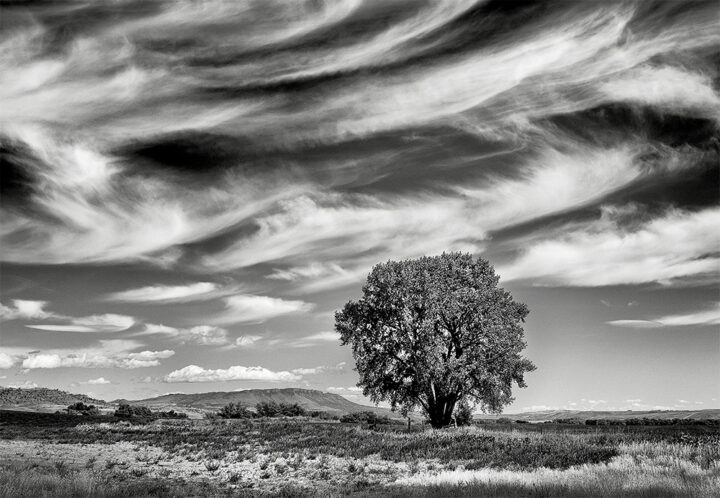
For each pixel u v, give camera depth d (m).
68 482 19.03
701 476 20.36
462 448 33.34
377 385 51.97
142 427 58.25
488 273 53.22
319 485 22.70
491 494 17.45
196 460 30.69
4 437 45.00
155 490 19.94
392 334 51.00
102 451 35.06
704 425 67.75
